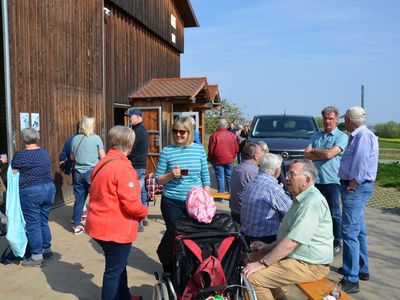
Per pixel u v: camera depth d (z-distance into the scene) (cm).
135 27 1260
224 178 906
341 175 431
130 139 345
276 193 394
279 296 384
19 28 661
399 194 1032
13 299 396
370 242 606
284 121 986
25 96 678
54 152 770
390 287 438
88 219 342
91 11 912
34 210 473
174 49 1717
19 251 467
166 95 1154
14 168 462
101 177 333
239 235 316
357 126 424
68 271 470
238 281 323
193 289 295
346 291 417
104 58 988
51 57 755
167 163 426
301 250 347
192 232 313
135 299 373
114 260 343
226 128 888
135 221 345
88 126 612
